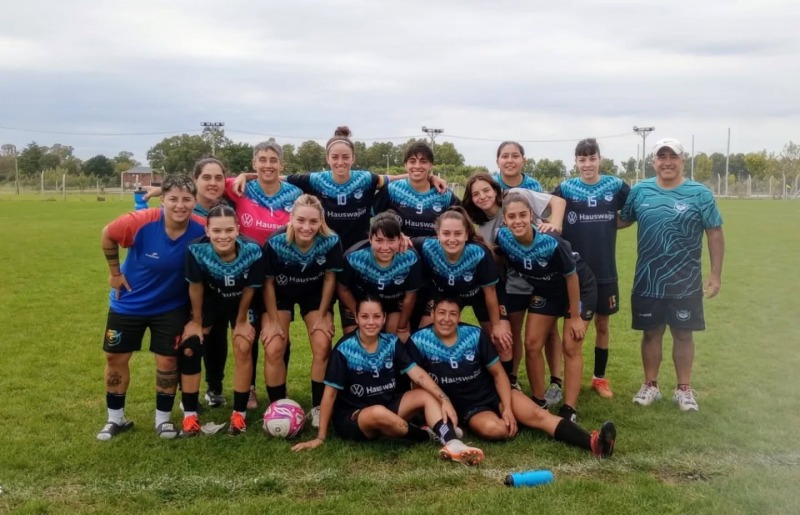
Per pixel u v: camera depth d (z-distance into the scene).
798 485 4.26
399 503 4.10
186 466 4.68
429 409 5.03
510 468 4.62
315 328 5.52
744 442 5.04
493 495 4.12
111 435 5.22
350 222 6.18
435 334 5.34
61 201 50.03
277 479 4.42
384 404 5.29
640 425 5.46
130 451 4.93
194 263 5.12
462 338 5.33
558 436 5.06
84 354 7.75
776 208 41.59
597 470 4.59
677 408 5.92
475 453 4.64
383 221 5.12
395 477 4.47
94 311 10.34
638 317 6.06
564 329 5.63
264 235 5.86
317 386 5.56
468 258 5.52
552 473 4.50
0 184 75.38
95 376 6.89
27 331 8.94
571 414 5.50
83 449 4.96
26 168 88.62
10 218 30.69
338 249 5.48
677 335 5.94
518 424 5.36
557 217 6.11
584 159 6.29
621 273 14.77
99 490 4.32
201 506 4.04
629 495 4.11
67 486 4.39
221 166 5.80
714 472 4.55
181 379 5.33
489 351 5.32
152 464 4.71
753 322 9.55
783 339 8.55
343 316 5.89
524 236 5.49
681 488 4.23
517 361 6.30
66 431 5.36
